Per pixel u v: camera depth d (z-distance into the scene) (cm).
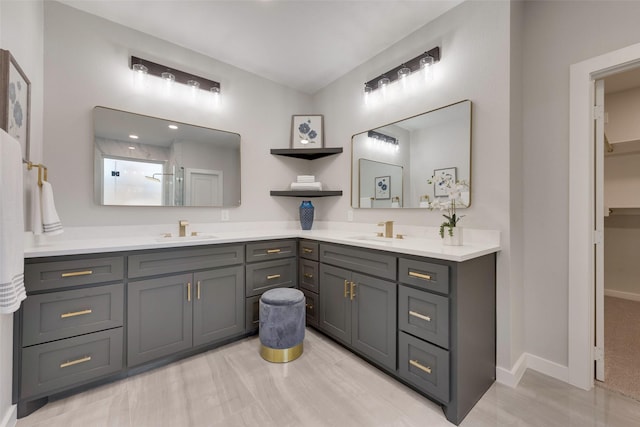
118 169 210
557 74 172
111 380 169
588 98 161
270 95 296
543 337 178
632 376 173
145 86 223
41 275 145
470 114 186
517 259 177
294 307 193
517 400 153
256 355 201
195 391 159
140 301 174
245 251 221
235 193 269
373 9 198
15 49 144
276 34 225
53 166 186
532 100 182
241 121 275
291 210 310
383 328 173
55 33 188
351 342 196
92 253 158
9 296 108
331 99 303
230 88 268
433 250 151
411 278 157
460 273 139
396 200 234
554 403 151
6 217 108
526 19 185
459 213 193
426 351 149
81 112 196
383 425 135
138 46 220
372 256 181
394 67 237
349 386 165
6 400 131
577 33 165
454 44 196
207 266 200
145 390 160
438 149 205
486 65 179
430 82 211
